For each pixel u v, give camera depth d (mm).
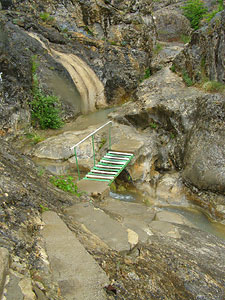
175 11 20969
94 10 13938
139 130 9398
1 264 1915
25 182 3688
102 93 13023
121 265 2686
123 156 7262
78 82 11742
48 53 11281
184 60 10234
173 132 8539
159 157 8242
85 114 11703
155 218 5262
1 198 2801
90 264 2455
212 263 3674
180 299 2672
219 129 6871
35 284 2008
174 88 9609
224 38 8352
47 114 9500
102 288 2225
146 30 15930
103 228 3453
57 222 3037
